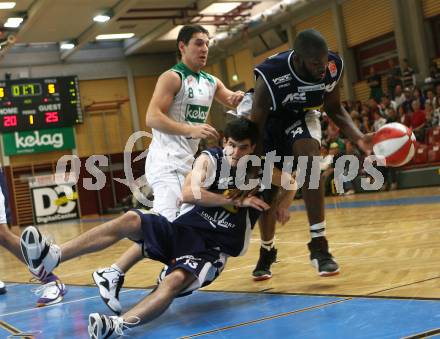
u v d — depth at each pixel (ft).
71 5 47.47
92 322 7.71
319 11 51.19
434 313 7.55
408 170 36.83
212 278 9.31
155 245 9.16
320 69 9.93
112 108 65.26
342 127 11.48
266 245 11.78
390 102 40.55
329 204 33.35
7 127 60.64
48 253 8.74
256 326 8.11
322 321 7.89
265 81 10.36
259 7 54.08
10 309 12.00
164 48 65.41
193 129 10.89
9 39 50.62
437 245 13.38
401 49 44.09
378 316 7.77
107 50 65.46
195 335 8.02
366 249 14.19
